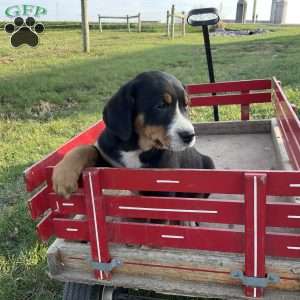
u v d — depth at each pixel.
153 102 0.78
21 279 0.99
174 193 0.80
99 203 0.66
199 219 0.64
